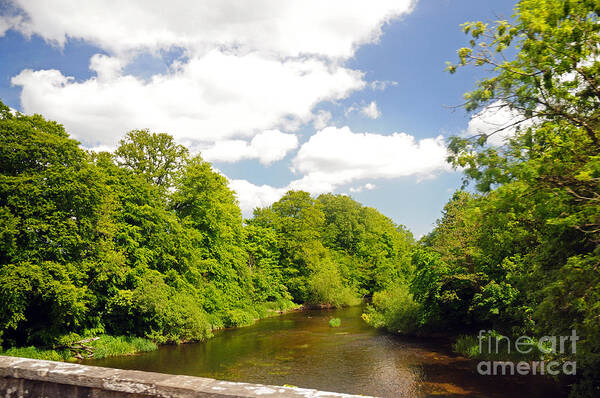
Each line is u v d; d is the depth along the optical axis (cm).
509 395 1321
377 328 3005
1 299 1852
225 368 1894
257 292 4634
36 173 2086
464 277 1994
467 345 2031
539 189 700
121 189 2859
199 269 3416
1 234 1827
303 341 2591
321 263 5362
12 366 403
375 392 1452
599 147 724
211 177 3531
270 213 5519
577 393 1039
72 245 2197
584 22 663
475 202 808
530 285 1040
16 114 2256
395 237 7431
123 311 2639
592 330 687
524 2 689
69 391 380
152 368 1916
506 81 747
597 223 658
